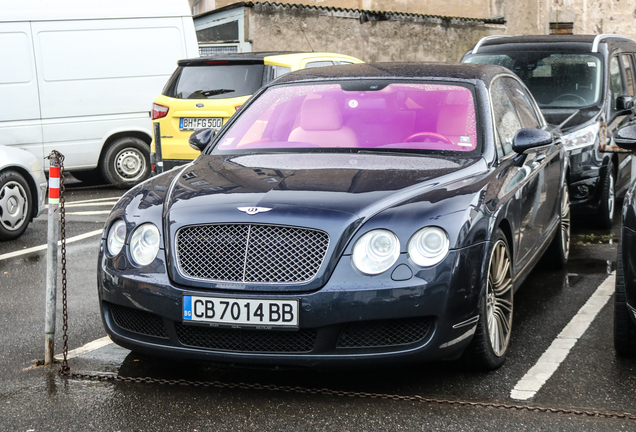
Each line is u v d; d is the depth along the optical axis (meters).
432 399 3.58
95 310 5.29
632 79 9.36
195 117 9.30
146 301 3.69
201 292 3.57
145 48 11.81
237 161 4.48
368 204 3.64
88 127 11.53
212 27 19.55
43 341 4.60
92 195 11.23
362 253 3.52
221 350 3.62
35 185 8.10
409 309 3.47
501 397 3.65
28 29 11.12
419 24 20.45
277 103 5.08
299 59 9.45
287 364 3.56
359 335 3.54
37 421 3.41
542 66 8.76
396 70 5.17
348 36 19.45
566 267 6.38
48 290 4.16
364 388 3.79
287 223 3.56
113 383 3.86
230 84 9.28
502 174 4.35
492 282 3.99
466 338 3.67
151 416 3.45
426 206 3.64
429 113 4.70
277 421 3.39
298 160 4.37
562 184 6.06
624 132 4.56
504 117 4.99
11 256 7.12
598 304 5.27
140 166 12.06
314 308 3.47
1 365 4.17
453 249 3.56
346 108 4.85
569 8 22.09
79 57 11.41
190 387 3.80
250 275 3.55
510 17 22.27
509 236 4.34
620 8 21.97
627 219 3.96
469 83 4.89
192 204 3.80
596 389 3.75
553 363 4.12
